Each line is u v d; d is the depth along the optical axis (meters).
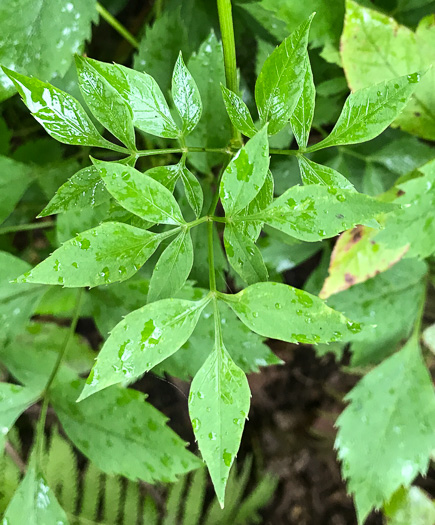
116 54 0.43
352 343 0.36
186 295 0.28
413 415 0.35
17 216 0.40
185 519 0.42
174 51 0.32
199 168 0.32
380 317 0.36
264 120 0.22
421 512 0.42
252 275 0.22
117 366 0.20
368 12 0.29
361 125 0.22
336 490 0.52
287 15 0.32
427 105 0.31
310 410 0.53
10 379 0.42
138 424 0.29
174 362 0.29
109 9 0.39
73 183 0.22
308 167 0.23
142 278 0.31
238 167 0.21
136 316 0.21
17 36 0.27
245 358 0.29
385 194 0.30
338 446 0.35
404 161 0.36
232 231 0.22
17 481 0.39
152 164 0.36
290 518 0.52
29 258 0.42
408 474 0.35
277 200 0.21
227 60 0.25
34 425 0.48
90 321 0.50
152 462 0.28
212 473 0.21
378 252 0.31
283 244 0.38
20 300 0.30
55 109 0.21
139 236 0.21
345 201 0.21
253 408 0.54
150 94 0.22
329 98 0.35
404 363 0.36
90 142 0.22
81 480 0.47
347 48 0.30
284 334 0.21
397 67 0.30
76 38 0.28
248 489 0.52
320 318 0.21
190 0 0.36
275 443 0.53
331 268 0.31
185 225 0.22
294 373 0.53
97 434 0.29
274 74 0.21
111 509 0.40
